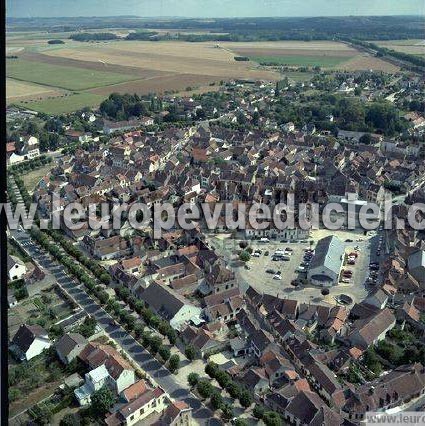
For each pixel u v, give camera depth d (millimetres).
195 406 163375
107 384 168875
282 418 156375
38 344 189250
